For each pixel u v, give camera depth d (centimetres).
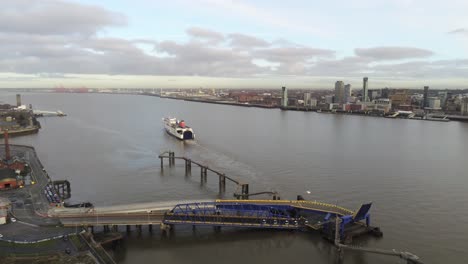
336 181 14600
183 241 9138
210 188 13650
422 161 18662
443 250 8762
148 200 12238
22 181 12406
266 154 19912
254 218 9688
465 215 11006
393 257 8438
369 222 10150
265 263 8181
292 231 9719
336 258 8419
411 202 12150
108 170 16338
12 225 8756
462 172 16338
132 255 8412
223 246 8938
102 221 9112
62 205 10231
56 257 7231
